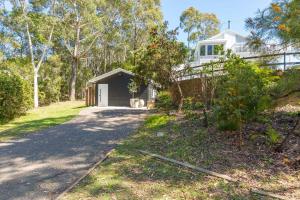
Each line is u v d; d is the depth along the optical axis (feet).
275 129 23.07
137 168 19.49
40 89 97.30
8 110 52.70
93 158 22.93
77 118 49.62
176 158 20.89
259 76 21.59
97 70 150.71
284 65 24.29
